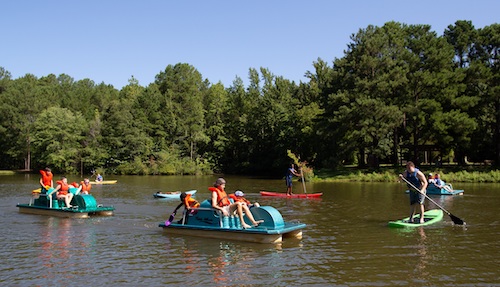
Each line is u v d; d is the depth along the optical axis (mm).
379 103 38938
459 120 38031
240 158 63656
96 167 63156
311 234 12203
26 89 74250
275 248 10445
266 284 7723
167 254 9938
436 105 39250
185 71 94375
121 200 22609
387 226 13445
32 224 14227
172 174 60625
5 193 27375
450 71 41188
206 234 11844
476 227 13000
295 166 48312
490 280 7812
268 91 65812
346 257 9523
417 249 10195
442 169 40219
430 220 14000
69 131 65500
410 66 41156
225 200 11930
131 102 76562
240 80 76625
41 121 66188
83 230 13094
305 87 61875
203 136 66125
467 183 32625
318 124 44906
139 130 64250
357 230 12789
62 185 16453
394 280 7871
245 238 11227
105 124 64938
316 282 7809
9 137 71125
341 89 45844
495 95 39156
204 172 61312
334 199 22047
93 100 87688
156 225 14016
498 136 42719
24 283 7918
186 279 8062
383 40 42000
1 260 9492
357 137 40219
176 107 73125
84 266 9000
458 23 44500
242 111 69375
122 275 8352
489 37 41969
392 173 39500
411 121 42719
